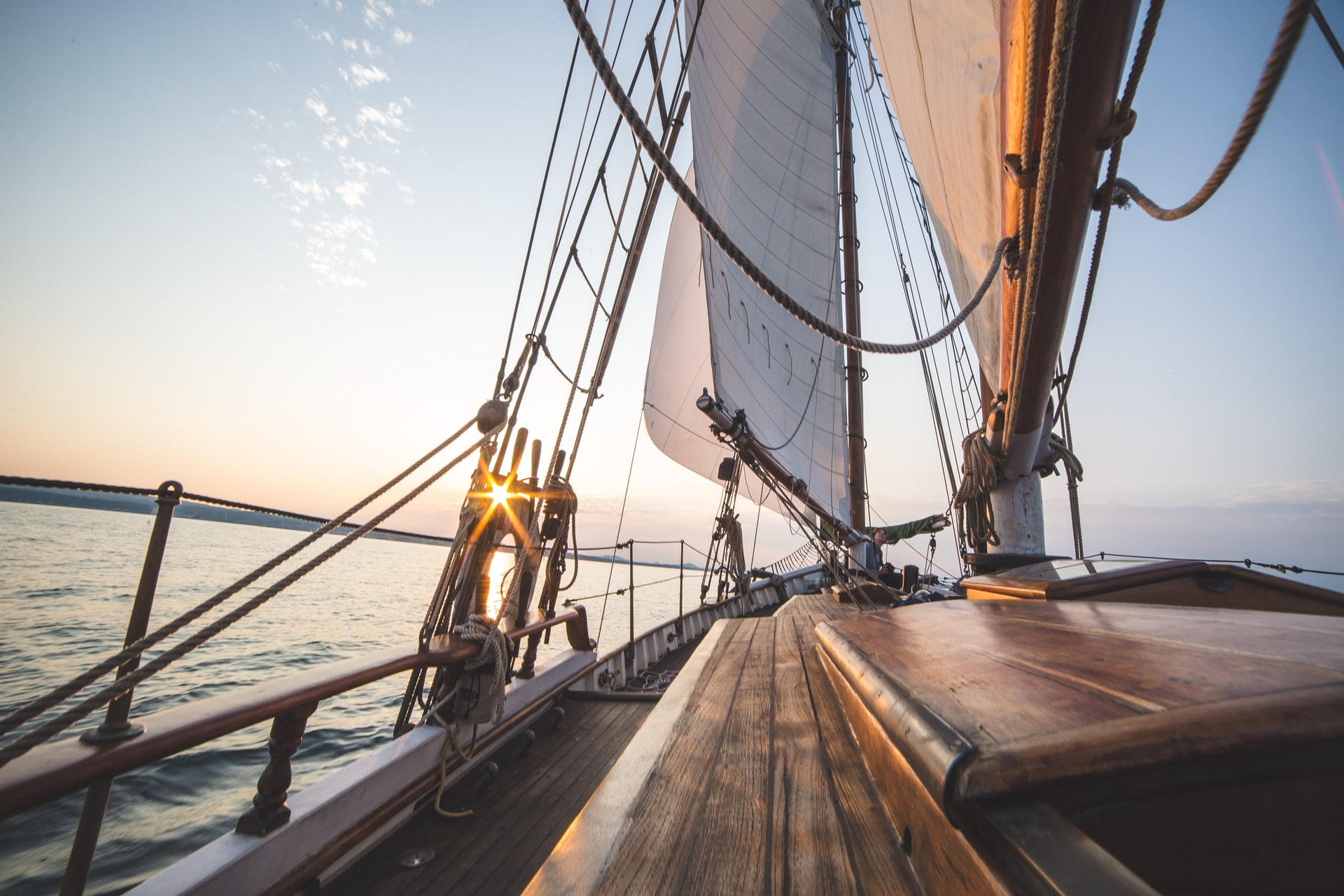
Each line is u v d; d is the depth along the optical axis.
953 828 0.80
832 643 2.14
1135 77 1.57
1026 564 4.43
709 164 9.43
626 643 5.72
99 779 1.41
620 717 4.00
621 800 1.36
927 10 2.72
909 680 1.26
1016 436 3.68
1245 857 0.77
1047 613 2.05
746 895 0.98
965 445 4.74
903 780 1.15
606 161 4.14
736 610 9.45
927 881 0.94
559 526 4.11
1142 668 1.01
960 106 2.58
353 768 2.35
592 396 4.19
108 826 5.03
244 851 1.81
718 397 7.61
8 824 4.98
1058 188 1.85
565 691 4.16
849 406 11.34
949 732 0.88
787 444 9.66
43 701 1.42
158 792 5.72
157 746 1.52
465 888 2.13
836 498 11.16
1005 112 1.93
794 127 11.81
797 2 12.49
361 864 2.27
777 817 1.26
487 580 3.10
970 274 3.29
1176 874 0.77
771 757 1.64
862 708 1.61
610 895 0.98
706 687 2.51
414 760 2.57
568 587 4.29
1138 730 0.74
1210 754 0.70
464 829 2.54
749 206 10.36
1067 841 0.67
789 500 7.29
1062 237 2.00
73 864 1.47
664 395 13.04
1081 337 2.85
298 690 1.94
